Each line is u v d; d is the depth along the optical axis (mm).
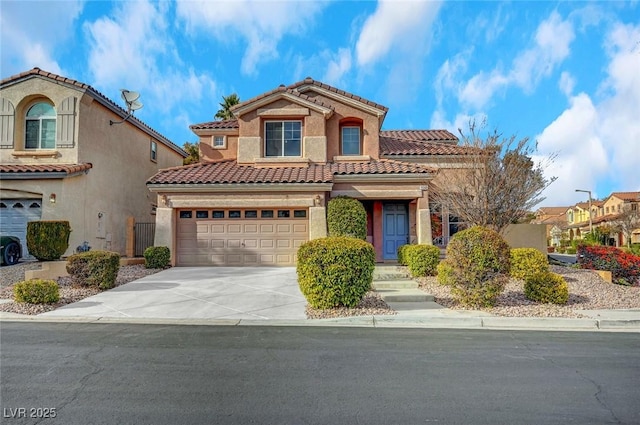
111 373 5648
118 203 20562
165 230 16641
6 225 16656
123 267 16203
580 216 70688
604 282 12906
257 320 9023
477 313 9398
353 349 6844
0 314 9398
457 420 4297
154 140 24969
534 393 5023
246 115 18828
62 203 16484
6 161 17516
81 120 17625
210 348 6891
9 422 4215
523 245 16812
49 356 6410
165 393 4957
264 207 16703
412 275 13773
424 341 7395
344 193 17000
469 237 10156
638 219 43688
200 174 17516
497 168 14164
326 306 9672
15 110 17672
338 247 9703
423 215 16719
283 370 5789
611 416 4418
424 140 23250
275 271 15359
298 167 18250
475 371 5785
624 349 6953
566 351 6809
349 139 19609
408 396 4902
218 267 16547
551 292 10367
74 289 11781
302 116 18656
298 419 4297
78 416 4352
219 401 4734
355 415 4391
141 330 8180
